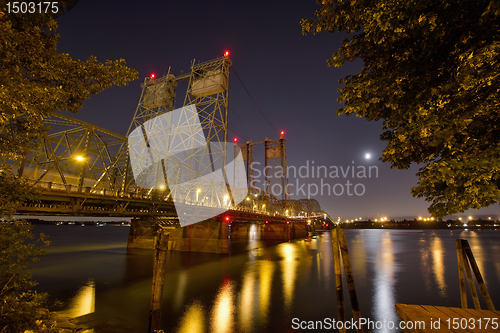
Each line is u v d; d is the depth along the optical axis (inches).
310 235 5447.8
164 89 2383.1
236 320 672.4
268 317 692.7
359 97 231.5
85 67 303.9
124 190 1379.2
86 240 3469.5
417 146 230.4
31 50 266.5
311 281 1105.4
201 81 2331.4
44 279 1098.7
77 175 1187.9
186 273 1264.8
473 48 151.5
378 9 189.6
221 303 808.3
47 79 289.7
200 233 2032.5
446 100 178.5
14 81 236.8
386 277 1202.6
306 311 737.6
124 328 614.5
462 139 191.9
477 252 2362.2
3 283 309.6
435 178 166.4
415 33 186.5
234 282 1083.9
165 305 788.6
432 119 172.4
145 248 2186.3
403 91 201.0
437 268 1457.9
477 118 184.4
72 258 1695.4
